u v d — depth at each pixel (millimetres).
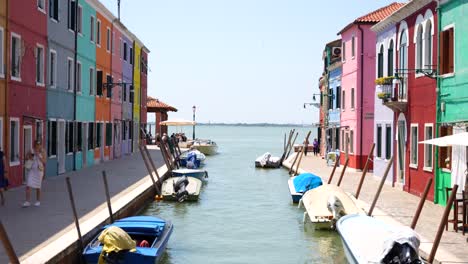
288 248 14648
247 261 13430
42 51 22359
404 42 21469
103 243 11562
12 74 19594
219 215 19375
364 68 30438
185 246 14875
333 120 38125
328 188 17375
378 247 11664
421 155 19531
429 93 18766
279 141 110625
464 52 16141
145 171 27812
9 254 9391
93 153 30781
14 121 19672
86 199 17688
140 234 12797
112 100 35188
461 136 13352
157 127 57062
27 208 15602
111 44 34812
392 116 23016
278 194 24875
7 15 18797
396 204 17906
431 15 18609
